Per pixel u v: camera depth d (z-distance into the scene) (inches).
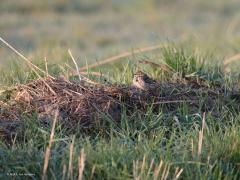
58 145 591.8
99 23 1984.5
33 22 1974.7
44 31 1804.9
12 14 2095.2
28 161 568.7
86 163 562.3
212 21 1982.0
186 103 682.8
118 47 1354.6
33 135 614.5
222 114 668.1
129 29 1887.3
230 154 585.0
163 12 2180.1
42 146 604.1
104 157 564.4
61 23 1978.3
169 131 636.1
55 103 661.3
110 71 841.5
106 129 637.3
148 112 651.5
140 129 632.4
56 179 550.0
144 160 540.4
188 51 852.0
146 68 781.3
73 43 1635.1
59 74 745.0
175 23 1978.3
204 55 865.5
